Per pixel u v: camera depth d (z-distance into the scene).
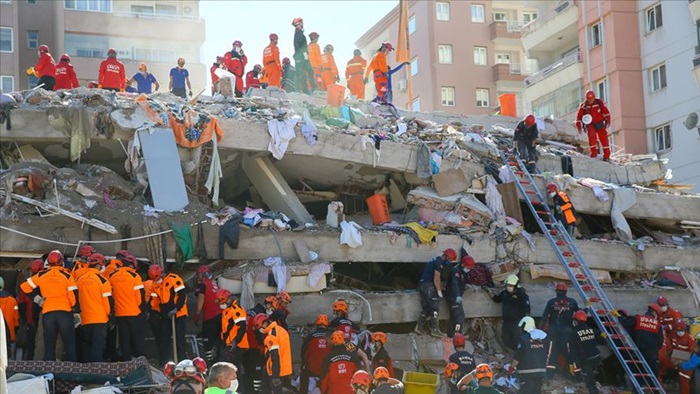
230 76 22.94
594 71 42.38
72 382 13.77
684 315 22.58
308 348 16.50
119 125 18.61
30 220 16.69
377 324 19.89
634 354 19.36
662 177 26.95
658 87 40.16
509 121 28.19
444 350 18.83
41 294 14.33
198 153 19.34
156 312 15.79
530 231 23.25
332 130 21.34
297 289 18.61
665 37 39.53
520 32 53.97
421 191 21.97
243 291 18.09
